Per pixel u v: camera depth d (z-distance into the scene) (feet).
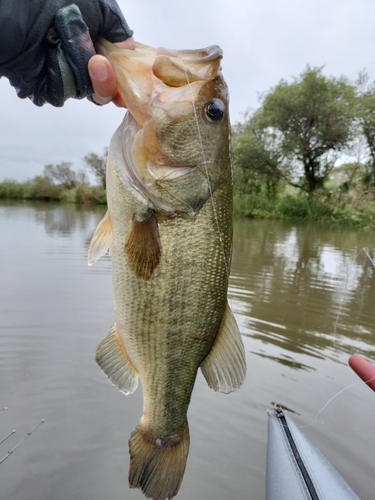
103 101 1.02
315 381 2.51
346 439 1.99
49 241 6.93
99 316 3.40
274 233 9.75
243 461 1.88
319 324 3.47
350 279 5.12
